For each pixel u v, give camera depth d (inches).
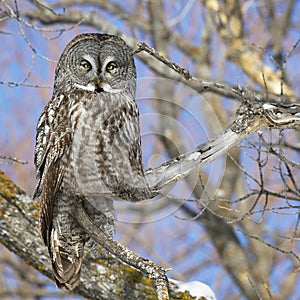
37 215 467.5
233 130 401.4
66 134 412.2
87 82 423.2
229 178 760.3
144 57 743.7
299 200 443.2
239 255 781.3
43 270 464.8
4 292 695.7
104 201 415.2
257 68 695.1
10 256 707.4
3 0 458.0
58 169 411.2
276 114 400.8
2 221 462.6
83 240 413.4
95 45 435.8
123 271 463.2
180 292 464.1
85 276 459.2
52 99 432.8
